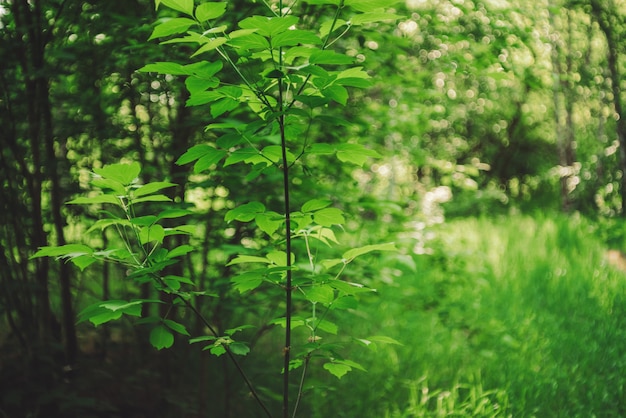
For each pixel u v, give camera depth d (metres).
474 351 4.42
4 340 3.65
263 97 1.55
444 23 3.19
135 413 3.30
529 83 3.46
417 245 3.83
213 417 3.45
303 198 2.99
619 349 4.34
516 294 5.77
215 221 3.17
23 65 2.92
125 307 1.52
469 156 15.86
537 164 16.52
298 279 1.69
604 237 8.70
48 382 3.07
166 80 3.01
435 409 3.63
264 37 1.38
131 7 2.94
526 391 3.62
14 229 3.21
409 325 4.94
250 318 4.58
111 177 1.49
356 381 3.91
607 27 7.80
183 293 1.72
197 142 3.23
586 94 10.55
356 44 3.34
